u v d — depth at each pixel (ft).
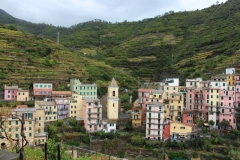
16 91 431.84
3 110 140.56
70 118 402.31
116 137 350.02
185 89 428.56
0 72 488.85
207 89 393.91
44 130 361.71
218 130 360.48
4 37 637.30
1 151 86.22
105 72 627.05
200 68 594.24
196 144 331.98
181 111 390.42
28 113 317.42
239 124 373.40
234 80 424.46
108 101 409.90
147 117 355.77
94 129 370.32
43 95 458.09
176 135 350.84
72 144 330.75
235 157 305.73
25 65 542.57
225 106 376.48
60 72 556.10
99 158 258.78
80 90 467.52
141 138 343.26
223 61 569.23
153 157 320.29
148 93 411.95
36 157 129.49
